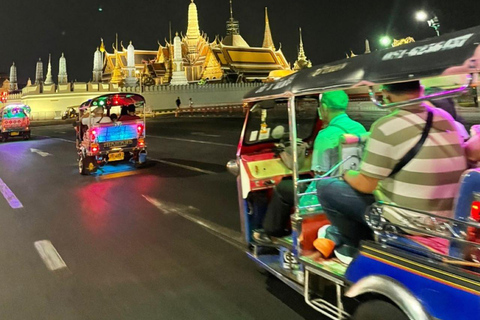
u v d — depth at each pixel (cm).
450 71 196
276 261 385
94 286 416
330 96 366
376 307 238
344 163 342
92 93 5278
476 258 204
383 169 253
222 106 4616
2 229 625
